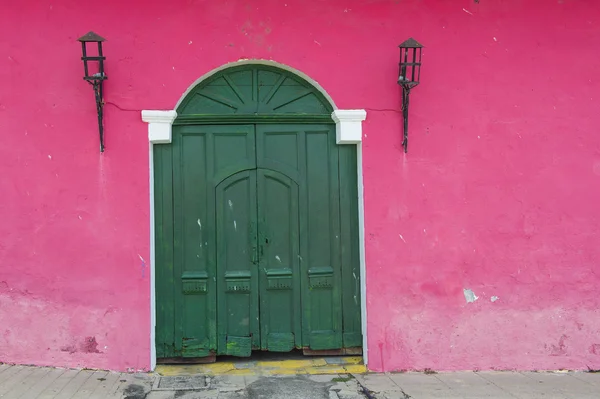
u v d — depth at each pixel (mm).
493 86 5078
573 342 5039
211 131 5008
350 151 5113
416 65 4840
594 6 5152
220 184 5004
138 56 4766
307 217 5062
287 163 5070
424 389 4445
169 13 4812
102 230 4691
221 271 4973
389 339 4895
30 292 4648
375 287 4902
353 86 4957
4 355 4621
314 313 5047
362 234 4957
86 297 4660
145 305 4684
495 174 5051
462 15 5070
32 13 4727
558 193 5094
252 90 5027
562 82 5129
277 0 4922
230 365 4914
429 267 4957
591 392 4441
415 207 4965
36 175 4684
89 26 4742
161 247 4906
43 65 4719
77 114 4715
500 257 5027
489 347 4980
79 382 4348
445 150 5008
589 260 5094
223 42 4855
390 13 5008
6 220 4656
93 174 4703
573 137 5129
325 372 4781
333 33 4961
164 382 4473
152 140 4770
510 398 4285
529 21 5129
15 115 4688
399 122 4977
